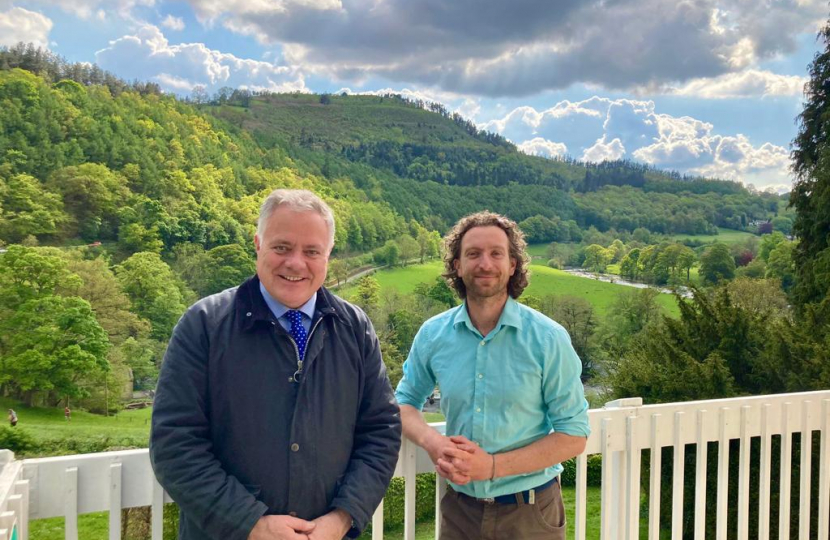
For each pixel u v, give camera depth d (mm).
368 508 1632
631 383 7820
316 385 1639
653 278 78812
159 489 1775
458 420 2021
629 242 103625
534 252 102312
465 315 2031
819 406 2801
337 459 1658
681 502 2477
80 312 46500
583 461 2279
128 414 45812
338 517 1597
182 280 68250
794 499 4504
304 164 115750
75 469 1683
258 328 1614
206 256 72000
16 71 84000
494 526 1969
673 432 2467
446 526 2086
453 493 2090
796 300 14641
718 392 6852
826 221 14109
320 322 1692
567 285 78188
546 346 1938
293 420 1580
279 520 1491
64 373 43906
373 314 61594
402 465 2143
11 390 44969
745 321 7570
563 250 101125
